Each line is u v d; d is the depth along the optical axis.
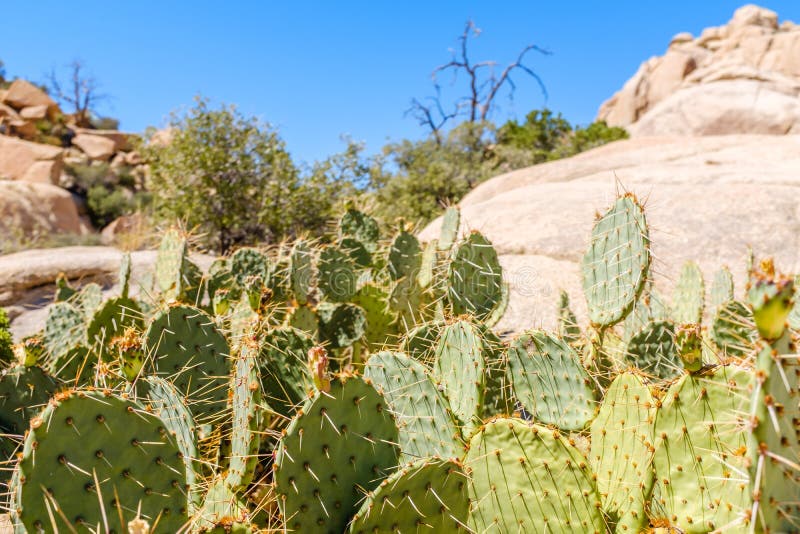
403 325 4.32
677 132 23.42
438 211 15.45
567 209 7.31
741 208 6.54
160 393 2.28
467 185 18.05
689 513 1.89
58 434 1.59
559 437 2.05
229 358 2.77
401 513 1.66
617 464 2.18
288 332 2.61
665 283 5.74
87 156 34.88
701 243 6.07
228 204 11.97
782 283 1.22
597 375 2.95
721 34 33.84
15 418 2.49
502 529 2.02
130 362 2.23
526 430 2.05
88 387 1.71
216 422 2.62
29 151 28.50
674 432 1.94
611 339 3.86
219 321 3.54
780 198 6.66
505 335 4.88
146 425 1.71
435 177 17.30
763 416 1.26
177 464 1.74
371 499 1.62
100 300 5.11
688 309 4.05
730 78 24.64
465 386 2.53
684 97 23.98
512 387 2.79
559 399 2.61
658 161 10.87
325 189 12.25
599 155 13.23
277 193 11.87
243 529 1.56
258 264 4.47
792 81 23.58
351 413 1.75
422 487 1.67
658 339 3.05
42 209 23.78
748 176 8.04
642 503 2.02
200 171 11.71
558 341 2.64
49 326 4.12
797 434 1.33
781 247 5.88
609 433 2.24
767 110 21.91
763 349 1.25
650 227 3.17
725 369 1.89
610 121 34.03
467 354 2.54
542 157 21.47
